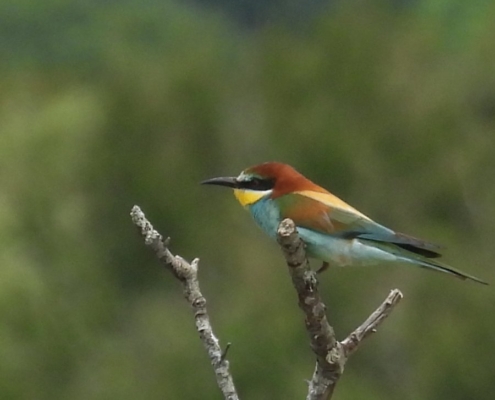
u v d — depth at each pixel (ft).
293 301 58.34
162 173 64.44
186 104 65.36
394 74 67.05
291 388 55.16
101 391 56.59
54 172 63.46
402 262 26.71
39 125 64.44
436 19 72.69
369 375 57.41
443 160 65.16
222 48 74.02
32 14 82.07
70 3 81.76
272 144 65.00
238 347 56.13
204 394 57.06
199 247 63.00
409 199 64.34
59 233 61.87
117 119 65.05
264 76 66.90
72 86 70.28
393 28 68.95
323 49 67.46
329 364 21.47
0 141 63.82
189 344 58.75
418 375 56.85
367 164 64.13
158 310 61.93
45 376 55.62
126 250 63.77
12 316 55.31
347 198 64.18
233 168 65.05
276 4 87.61
